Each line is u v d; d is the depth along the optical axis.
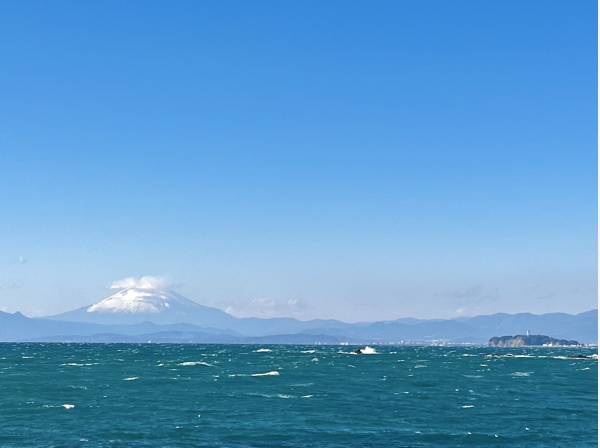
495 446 71.06
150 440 72.06
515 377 161.25
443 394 115.88
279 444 70.69
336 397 109.12
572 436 76.25
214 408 94.62
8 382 131.50
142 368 181.88
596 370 198.50
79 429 77.69
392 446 70.25
